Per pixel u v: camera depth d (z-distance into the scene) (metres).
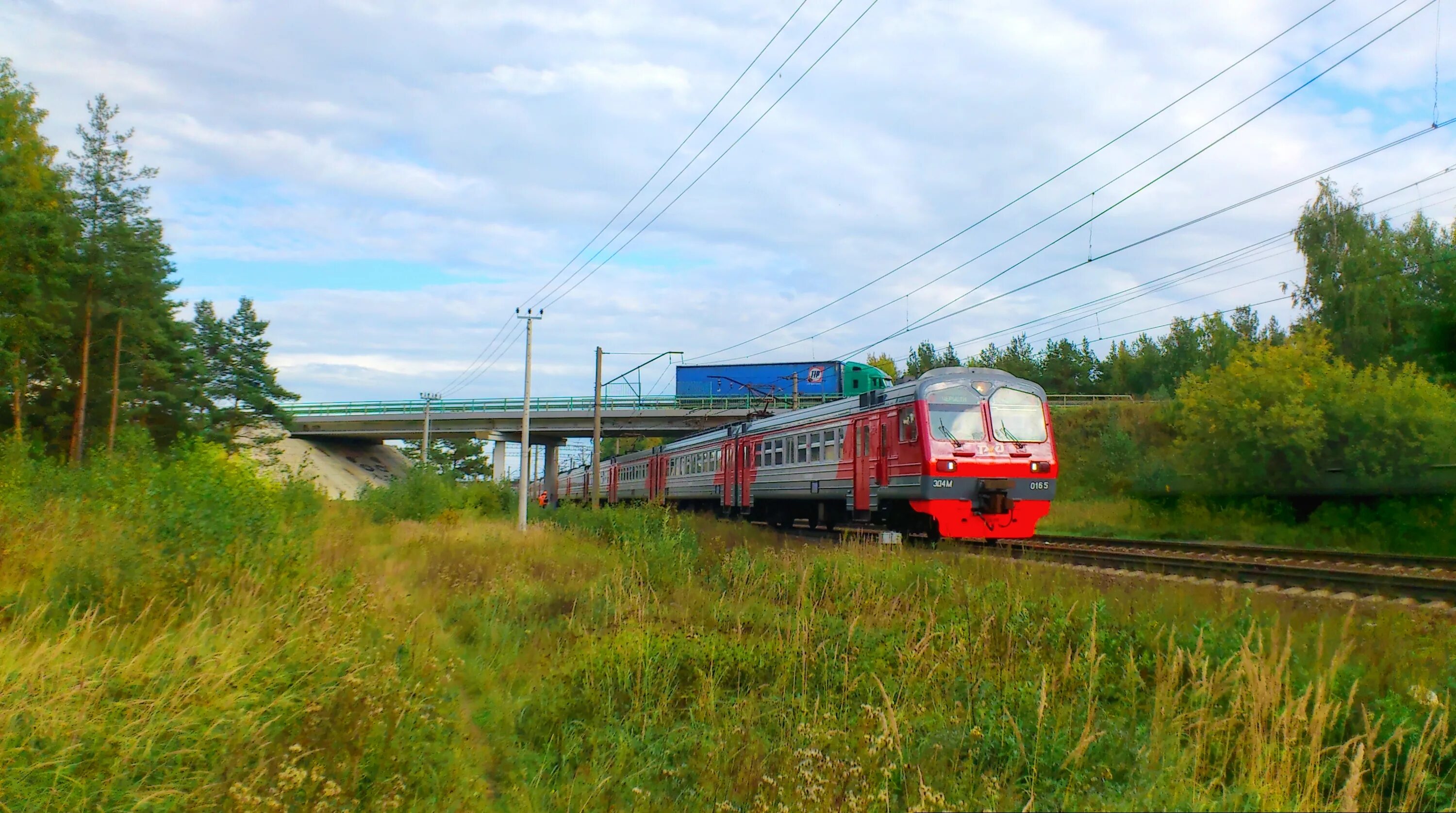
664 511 21.41
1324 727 5.89
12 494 13.06
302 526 13.07
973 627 9.12
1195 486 28.11
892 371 91.94
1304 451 24.20
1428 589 12.27
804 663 8.10
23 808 4.82
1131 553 18.00
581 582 13.74
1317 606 10.45
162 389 39.56
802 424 25.42
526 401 29.75
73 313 36.94
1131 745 5.86
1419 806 5.33
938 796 5.06
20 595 8.23
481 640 9.91
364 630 8.58
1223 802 4.93
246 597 8.66
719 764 6.28
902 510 20.41
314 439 62.50
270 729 5.96
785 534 22.03
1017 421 19.23
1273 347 26.52
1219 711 6.39
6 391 33.12
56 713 5.45
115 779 5.09
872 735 6.06
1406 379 23.52
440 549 17.92
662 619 10.34
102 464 16.11
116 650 6.88
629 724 7.29
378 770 5.77
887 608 10.62
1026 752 6.02
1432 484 22.38
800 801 5.25
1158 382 69.06
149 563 9.17
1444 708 6.11
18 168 35.06
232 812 4.89
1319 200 41.00
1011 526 18.89
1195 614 8.90
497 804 5.96
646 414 58.00
